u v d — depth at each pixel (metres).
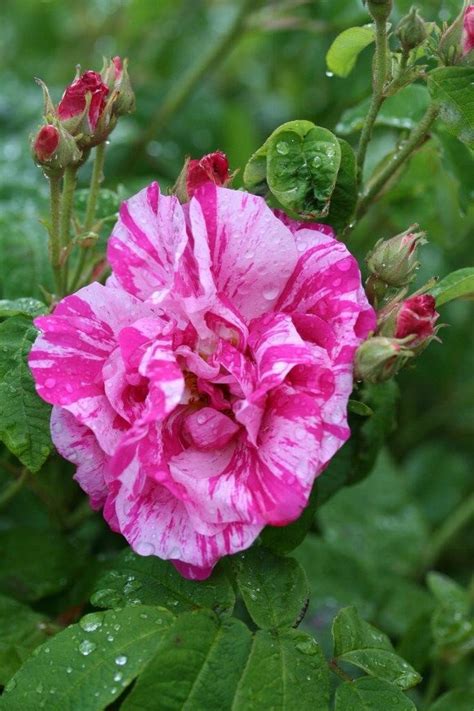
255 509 0.42
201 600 0.45
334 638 0.45
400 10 0.57
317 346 0.43
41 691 0.42
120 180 0.65
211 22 0.85
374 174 0.54
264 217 0.44
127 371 0.43
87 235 0.48
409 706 0.43
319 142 0.46
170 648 0.42
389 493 0.62
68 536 0.55
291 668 0.43
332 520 0.61
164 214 0.44
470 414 0.73
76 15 0.85
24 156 0.64
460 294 0.48
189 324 0.44
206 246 0.43
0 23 0.87
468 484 0.69
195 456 0.44
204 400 0.45
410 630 0.56
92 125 0.47
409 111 0.55
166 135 0.71
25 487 0.55
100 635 0.43
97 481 0.44
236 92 0.86
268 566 0.45
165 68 0.83
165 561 0.46
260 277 0.44
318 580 0.58
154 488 0.44
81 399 0.43
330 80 0.67
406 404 0.72
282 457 0.42
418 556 0.61
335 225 0.49
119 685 0.42
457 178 0.55
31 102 0.70
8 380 0.45
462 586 0.65
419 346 0.44
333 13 0.65
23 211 0.60
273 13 0.67
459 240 0.61
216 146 0.73
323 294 0.44
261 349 0.43
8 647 0.48
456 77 0.46
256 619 0.44
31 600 0.52
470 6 0.46
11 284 0.55
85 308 0.44
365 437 0.52
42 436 0.45
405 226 0.60
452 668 0.57
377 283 0.46
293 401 0.42
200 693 0.42
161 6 0.76
